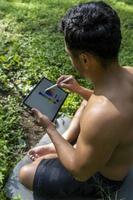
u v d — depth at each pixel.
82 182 1.34
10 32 2.51
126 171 1.32
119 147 1.20
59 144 1.28
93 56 1.10
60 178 1.36
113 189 1.35
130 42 2.59
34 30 2.57
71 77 1.48
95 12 1.09
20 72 2.11
